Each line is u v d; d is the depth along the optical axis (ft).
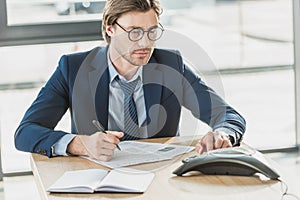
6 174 11.66
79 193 5.78
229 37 12.67
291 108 13.17
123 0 6.66
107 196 5.68
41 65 11.55
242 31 12.75
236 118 7.45
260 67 12.98
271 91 13.09
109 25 6.82
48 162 6.82
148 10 6.68
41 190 6.16
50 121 7.63
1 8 10.89
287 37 13.00
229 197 5.54
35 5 11.21
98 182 5.95
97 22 11.27
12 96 11.67
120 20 6.70
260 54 12.93
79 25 11.20
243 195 5.57
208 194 5.63
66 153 6.98
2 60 11.43
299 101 12.83
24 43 11.07
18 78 11.60
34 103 7.73
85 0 11.34
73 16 11.34
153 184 5.95
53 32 11.14
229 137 7.04
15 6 11.12
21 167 11.74
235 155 6.23
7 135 11.69
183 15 12.23
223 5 12.51
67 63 7.81
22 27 11.01
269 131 13.12
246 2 12.66
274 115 13.11
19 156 11.72
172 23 12.17
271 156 12.94
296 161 12.67
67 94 7.80
